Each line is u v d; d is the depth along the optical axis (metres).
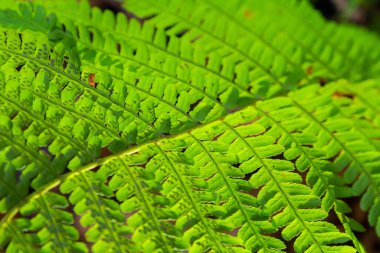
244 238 0.58
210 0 0.68
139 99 0.60
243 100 0.64
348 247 0.59
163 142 0.60
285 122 0.64
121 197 0.57
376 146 0.64
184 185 0.59
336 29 0.71
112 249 0.56
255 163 0.60
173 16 0.68
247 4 0.69
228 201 0.59
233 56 0.67
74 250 0.55
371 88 0.68
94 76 0.60
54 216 0.56
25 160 0.57
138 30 0.65
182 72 0.63
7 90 0.57
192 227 0.58
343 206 0.61
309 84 0.67
